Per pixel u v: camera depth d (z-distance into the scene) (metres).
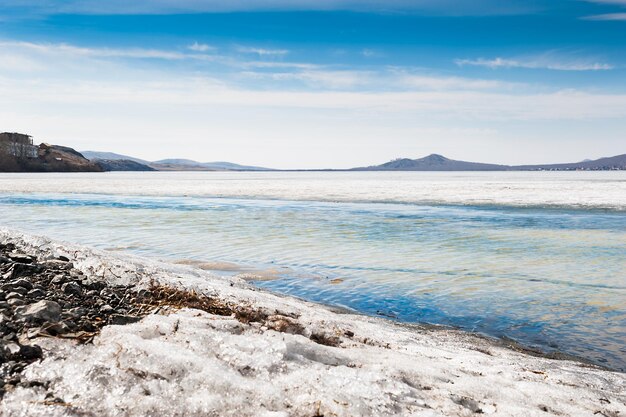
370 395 4.89
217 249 21.25
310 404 4.55
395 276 16.19
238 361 5.31
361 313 11.84
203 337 5.84
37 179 129.12
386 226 30.70
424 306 12.62
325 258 19.39
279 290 14.14
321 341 7.32
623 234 26.95
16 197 57.25
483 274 16.56
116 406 4.08
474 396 5.64
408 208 45.06
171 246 21.89
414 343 8.46
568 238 25.47
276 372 5.21
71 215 36.03
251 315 7.73
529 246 22.78
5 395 4.00
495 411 5.21
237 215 37.50
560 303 12.95
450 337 9.91
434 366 6.66
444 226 30.80
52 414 3.82
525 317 11.69
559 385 6.57
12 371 4.40
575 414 5.52
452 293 13.98
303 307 9.62
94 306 6.88
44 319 5.68
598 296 13.70
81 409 3.96
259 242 23.45
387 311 12.12
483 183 111.25
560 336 10.31
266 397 4.59
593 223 32.72
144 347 5.18
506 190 76.31
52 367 4.57
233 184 103.44
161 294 8.06
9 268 8.20
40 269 8.38
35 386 4.21
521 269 17.39
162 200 54.59
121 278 8.62
